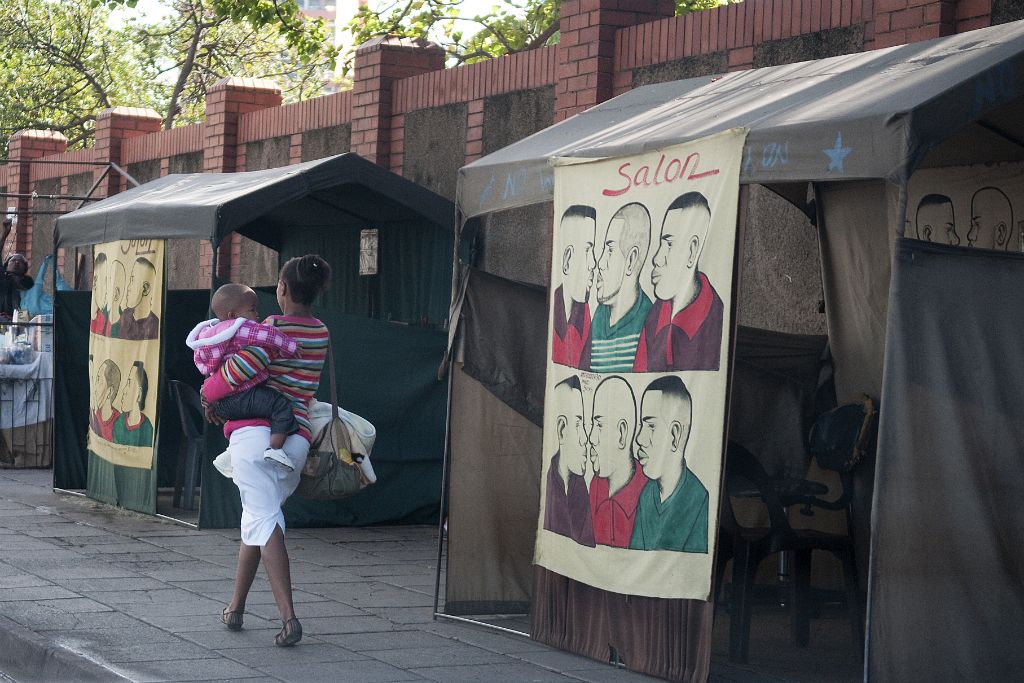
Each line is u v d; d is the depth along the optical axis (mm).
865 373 7035
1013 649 4887
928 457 4793
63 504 10438
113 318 10227
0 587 7113
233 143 14914
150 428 9750
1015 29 5488
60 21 28078
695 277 5395
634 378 5688
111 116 17516
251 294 6293
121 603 6797
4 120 27969
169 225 9320
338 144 13195
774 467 7105
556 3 18750
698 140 5410
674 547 5449
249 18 17172
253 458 6043
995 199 6613
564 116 9984
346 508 9758
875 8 7680
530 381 7043
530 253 10242
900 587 4762
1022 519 4918
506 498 6973
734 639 6090
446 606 6797
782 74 6348
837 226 7184
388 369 9797
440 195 10758
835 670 5918
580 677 5609
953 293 4840
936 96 4621
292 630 5965
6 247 20250
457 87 11398
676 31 9195
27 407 12984
